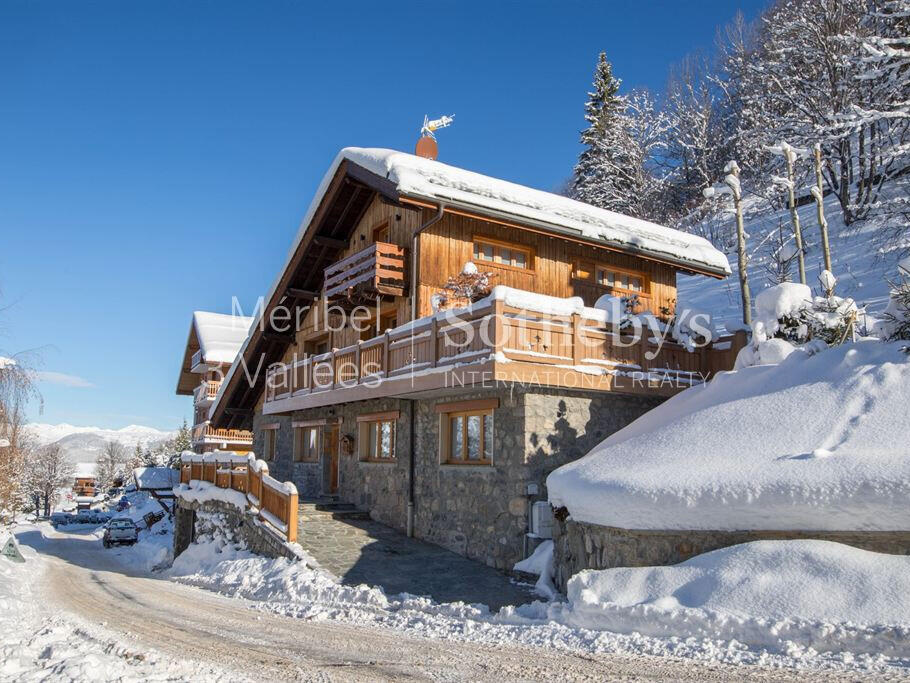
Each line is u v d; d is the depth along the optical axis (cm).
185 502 2044
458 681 572
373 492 1664
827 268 1633
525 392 1234
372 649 718
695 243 1925
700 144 4275
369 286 1588
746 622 629
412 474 1516
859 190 2827
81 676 556
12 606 1121
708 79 4688
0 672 576
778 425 883
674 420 1075
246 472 1634
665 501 820
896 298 950
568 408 1284
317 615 963
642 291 1858
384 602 1023
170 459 5081
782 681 510
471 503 1330
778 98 3219
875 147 2753
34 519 5972
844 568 650
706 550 787
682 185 4522
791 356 1038
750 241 3180
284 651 718
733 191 1736
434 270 1518
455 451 1414
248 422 2623
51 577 1778
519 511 1210
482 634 778
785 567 680
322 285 2019
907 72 2470
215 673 609
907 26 2712
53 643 734
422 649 709
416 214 1568
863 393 852
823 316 1140
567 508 1005
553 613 827
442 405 1440
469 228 1579
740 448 873
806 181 3177
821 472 725
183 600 1214
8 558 2008
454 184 1496
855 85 2853
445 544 1388
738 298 2667
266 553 1456
